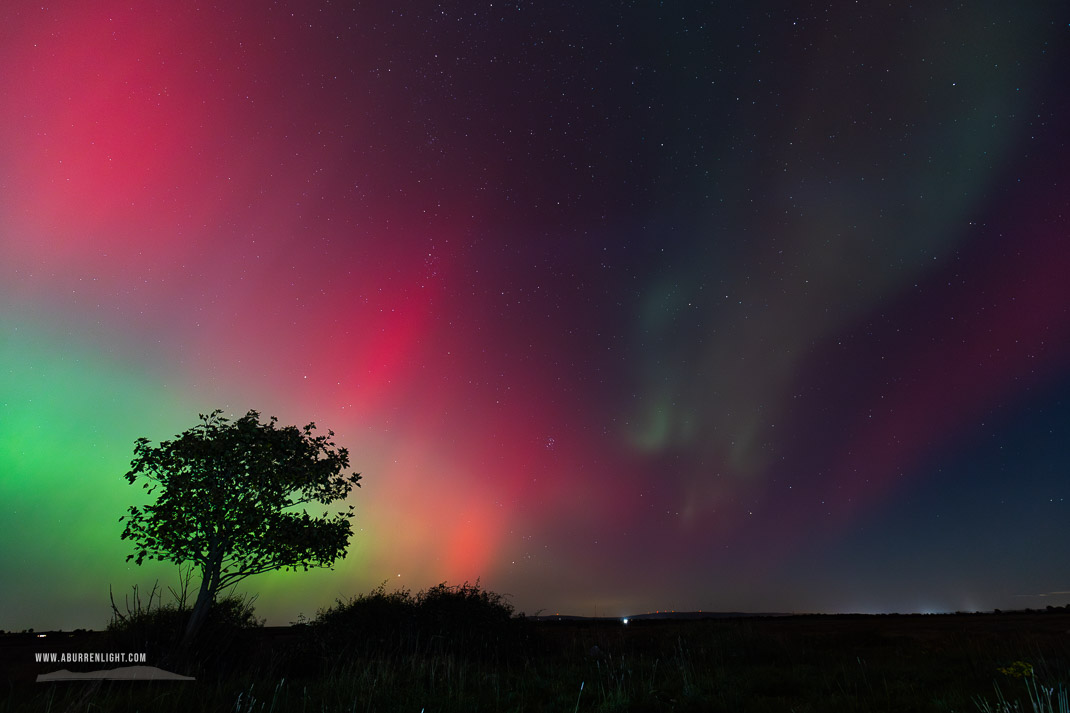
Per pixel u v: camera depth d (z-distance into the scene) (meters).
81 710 8.62
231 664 14.01
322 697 9.55
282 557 16.12
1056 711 7.06
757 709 8.76
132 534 14.97
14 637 21.81
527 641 17.28
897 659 13.73
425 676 11.79
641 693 9.70
